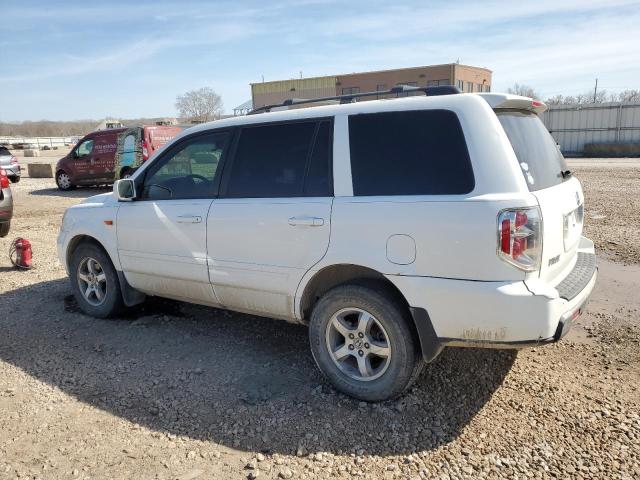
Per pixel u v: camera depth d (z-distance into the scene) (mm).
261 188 3932
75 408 3592
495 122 3182
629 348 4332
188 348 4508
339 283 3762
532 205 3016
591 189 14805
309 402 3572
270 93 49406
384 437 3162
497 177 3059
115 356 4387
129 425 3369
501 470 2850
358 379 3559
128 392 3783
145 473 2904
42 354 4461
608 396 3572
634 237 8312
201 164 4332
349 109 3629
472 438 3129
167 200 4508
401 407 3457
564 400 3525
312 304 3871
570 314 3123
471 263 3041
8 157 20375
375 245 3336
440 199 3145
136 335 4816
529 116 3770
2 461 3029
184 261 4359
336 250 3480
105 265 5078
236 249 3994
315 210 3570
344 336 3592
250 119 4090
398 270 3258
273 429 3273
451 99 3303
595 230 8984
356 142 3535
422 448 3053
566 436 3129
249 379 3920
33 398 3734
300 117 3828
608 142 35312
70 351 4504
